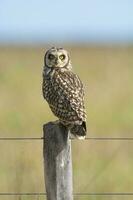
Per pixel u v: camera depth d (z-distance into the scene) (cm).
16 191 1243
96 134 2145
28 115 2409
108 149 1814
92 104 2742
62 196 962
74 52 6250
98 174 1489
